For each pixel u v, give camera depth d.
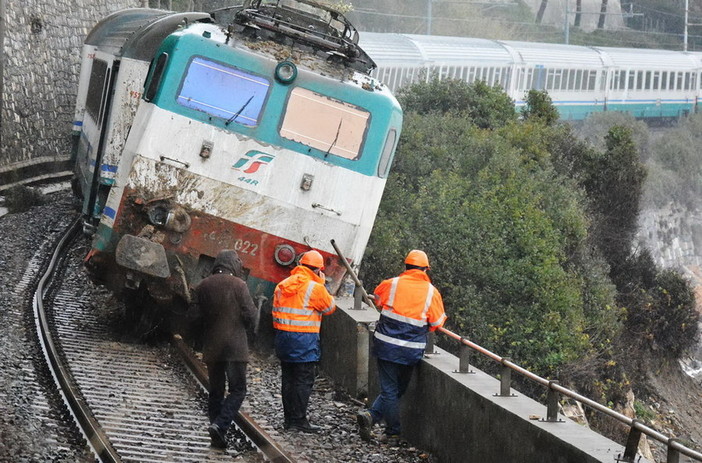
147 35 28.41
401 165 43.81
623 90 108.19
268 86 24.22
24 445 16.08
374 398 22.17
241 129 24.03
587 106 102.94
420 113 55.00
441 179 41.75
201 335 25.89
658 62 114.38
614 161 55.31
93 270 24.75
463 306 38.06
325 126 24.50
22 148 52.88
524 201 42.72
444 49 80.94
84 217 33.78
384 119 24.75
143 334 25.81
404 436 20.31
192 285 23.98
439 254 39.09
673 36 181.38
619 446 14.09
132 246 23.25
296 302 19.39
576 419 38.75
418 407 19.72
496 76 87.69
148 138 23.56
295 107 24.34
